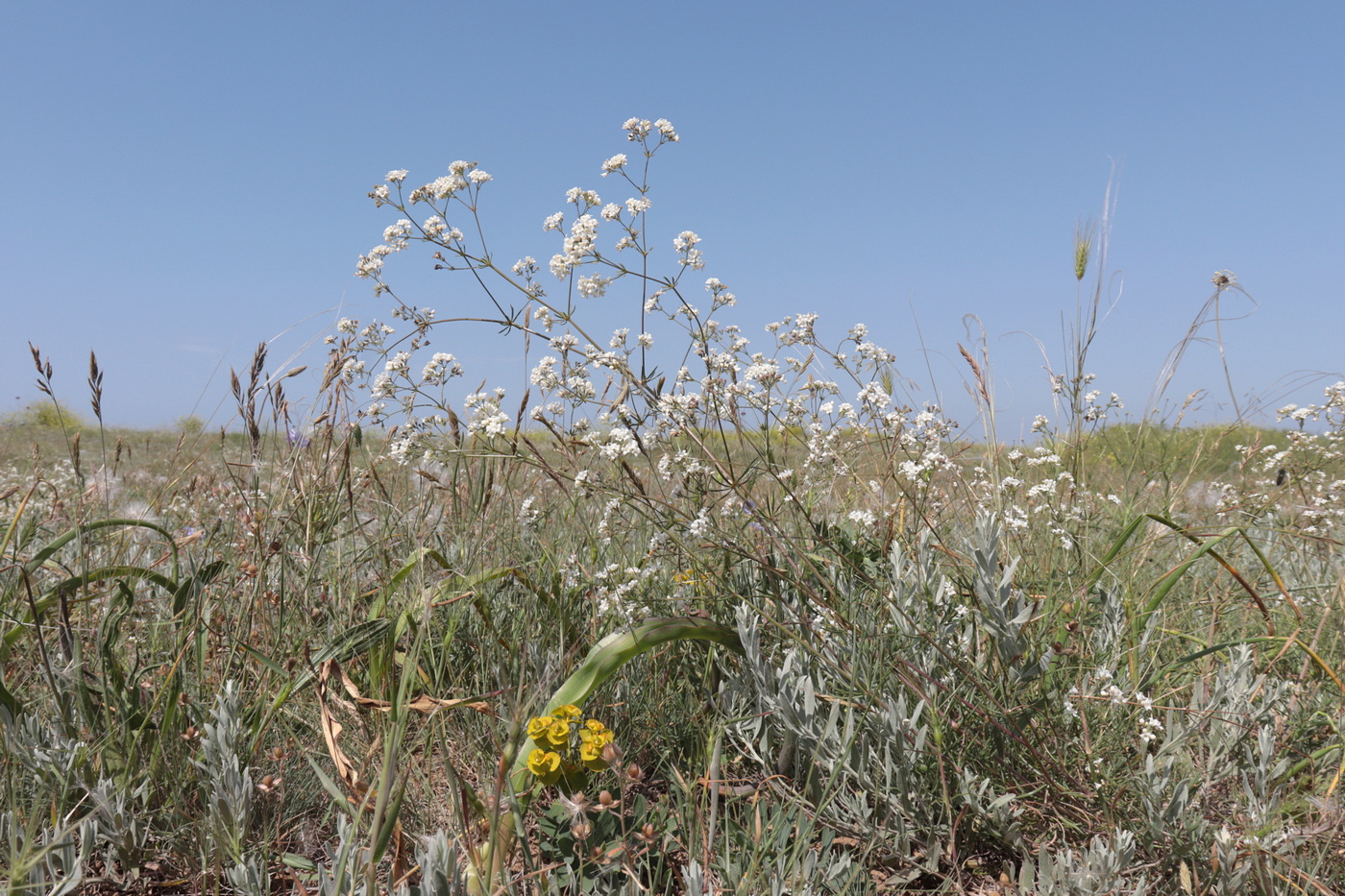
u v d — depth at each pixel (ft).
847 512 10.37
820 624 7.97
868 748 6.95
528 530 11.18
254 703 7.97
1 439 27.43
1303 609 10.28
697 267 9.39
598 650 6.63
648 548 9.21
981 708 7.02
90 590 9.44
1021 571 9.77
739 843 6.18
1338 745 6.65
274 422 10.09
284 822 6.84
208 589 8.98
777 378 8.61
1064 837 6.64
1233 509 12.66
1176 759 7.07
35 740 6.59
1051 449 13.32
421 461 11.01
